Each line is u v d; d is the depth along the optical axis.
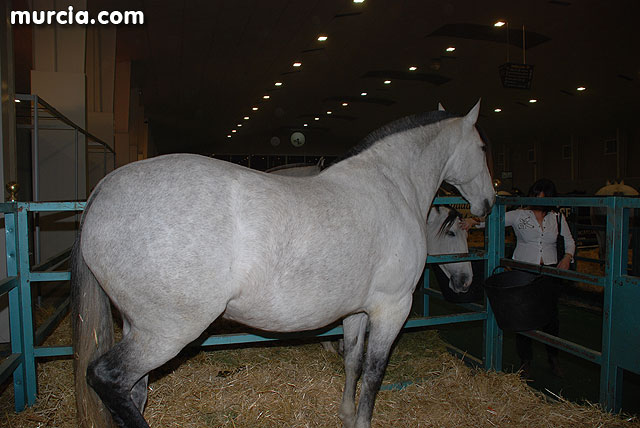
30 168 6.38
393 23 11.25
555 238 3.80
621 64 13.72
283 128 29.73
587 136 24.14
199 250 1.68
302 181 2.07
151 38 12.07
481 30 11.61
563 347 3.01
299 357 3.71
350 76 16.69
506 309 3.04
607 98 17.44
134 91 18.09
